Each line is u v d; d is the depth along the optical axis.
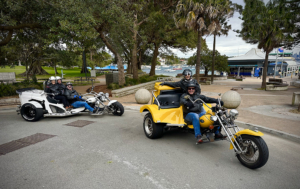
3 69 45.31
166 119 4.68
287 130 5.62
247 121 6.65
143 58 38.47
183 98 4.52
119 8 11.52
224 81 29.89
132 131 5.83
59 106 7.22
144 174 3.36
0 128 6.17
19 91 7.29
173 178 3.24
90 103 7.68
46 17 11.74
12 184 3.05
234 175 3.34
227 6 13.60
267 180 3.19
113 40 13.94
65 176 3.28
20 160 3.89
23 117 7.10
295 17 16.64
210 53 31.36
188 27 13.73
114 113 7.93
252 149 3.57
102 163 3.76
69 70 58.53
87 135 5.44
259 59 42.69
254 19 16.88
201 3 13.27
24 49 19.25
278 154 4.23
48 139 5.11
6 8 10.74
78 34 9.91
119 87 16.12
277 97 12.63
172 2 17.86
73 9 9.75
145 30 18.75
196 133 4.02
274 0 16.30
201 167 3.62
